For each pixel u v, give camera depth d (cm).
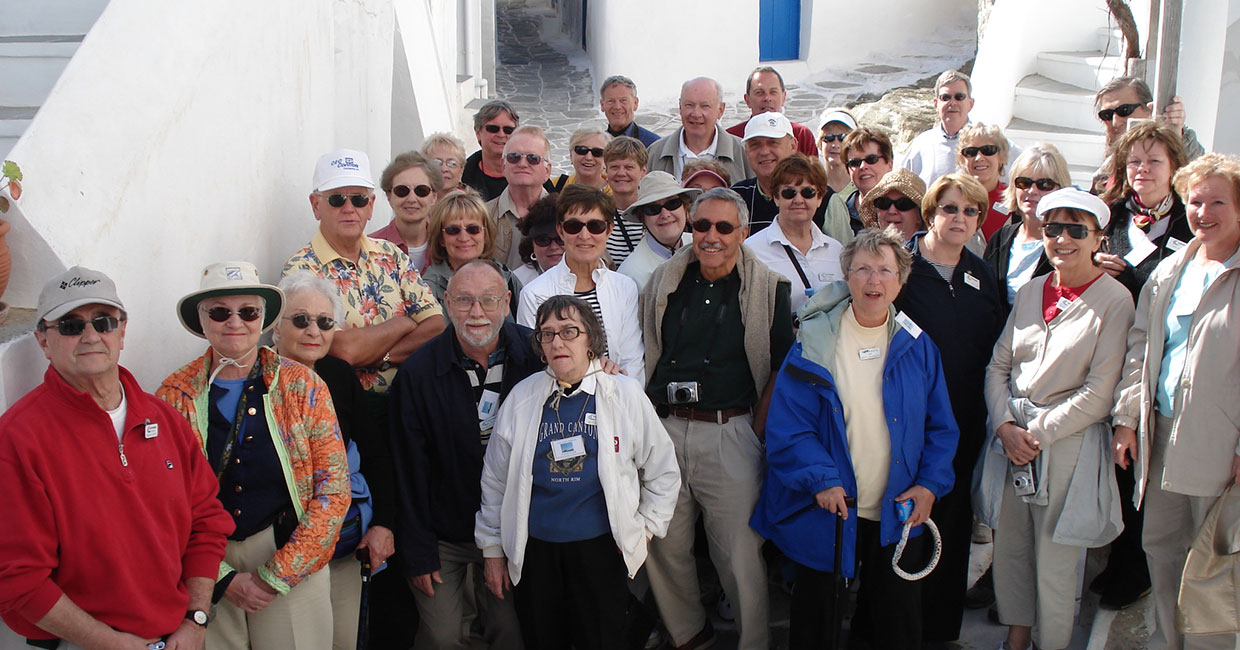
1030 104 874
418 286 438
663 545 423
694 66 1374
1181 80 636
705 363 418
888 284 385
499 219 555
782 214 481
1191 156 509
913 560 398
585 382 379
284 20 512
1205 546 365
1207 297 361
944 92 675
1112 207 450
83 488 279
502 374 400
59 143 331
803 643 406
